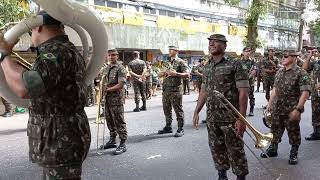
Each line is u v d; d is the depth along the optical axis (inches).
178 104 321.7
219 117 179.8
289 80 237.1
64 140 96.9
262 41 1031.6
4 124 396.5
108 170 227.8
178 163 241.8
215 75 179.5
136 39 744.3
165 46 818.8
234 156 179.2
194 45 922.1
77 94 98.1
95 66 106.1
